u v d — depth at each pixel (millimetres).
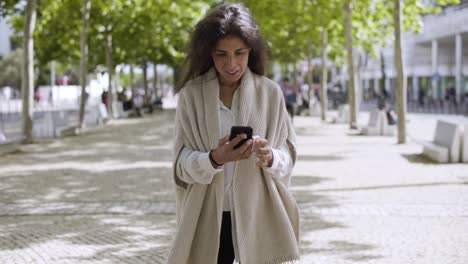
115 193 9602
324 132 21797
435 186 9930
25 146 17766
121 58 35312
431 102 43688
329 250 6137
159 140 19453
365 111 42031
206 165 2938
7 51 74312
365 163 12992
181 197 3223
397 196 9086
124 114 36969
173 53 33562
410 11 23844
